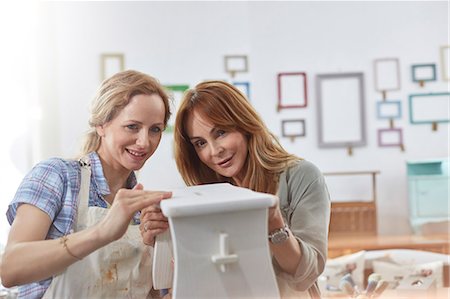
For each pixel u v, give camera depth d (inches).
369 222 168.2
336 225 168.7
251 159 56.4
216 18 182.5
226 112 55.0
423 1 182.7
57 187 49.4
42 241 43.0
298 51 183.8
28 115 168.7
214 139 56.4
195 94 56.5
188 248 37.6
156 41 180.9
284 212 53.9
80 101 176.6
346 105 184.2
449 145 183.5
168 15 181.2
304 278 46.8
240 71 182.7
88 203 51.8
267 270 39.0
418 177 169.3
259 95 183.5
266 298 38.9
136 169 51.0
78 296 51.3
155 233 44.3
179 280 37.4
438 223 167.2
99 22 178.9
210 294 38.0
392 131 184.1
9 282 43.1
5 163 165.5
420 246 156.4
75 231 50.6
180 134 58.5
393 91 183.9
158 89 51.4
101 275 51.5
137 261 52.9
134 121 49.0
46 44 173.6
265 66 183.6
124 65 179.8
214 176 61.9
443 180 168.4
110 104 49.5
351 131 184.5
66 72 176.2
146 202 40.8
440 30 183.0
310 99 184.2
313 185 53.4
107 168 53.8
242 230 38.6
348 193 184.9
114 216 41.1
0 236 156.8
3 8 166.7
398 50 183.8
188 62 181.8
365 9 183.9
